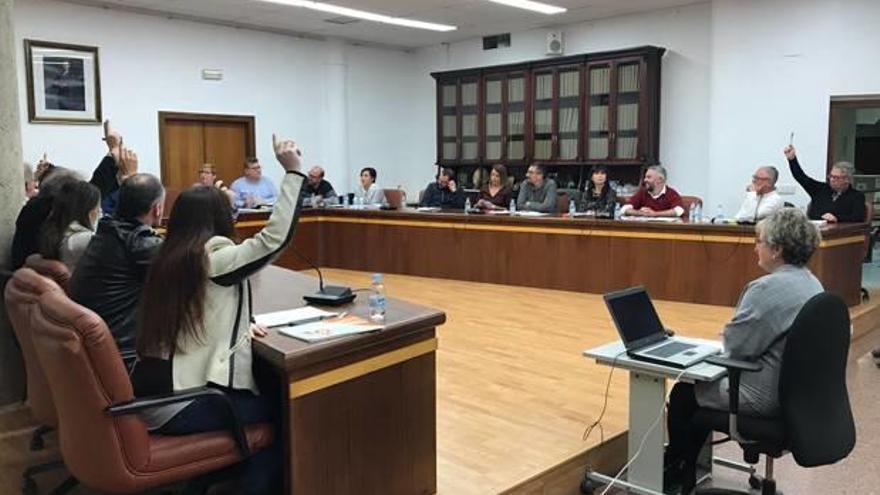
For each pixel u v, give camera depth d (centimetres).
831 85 697
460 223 689
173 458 192
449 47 1034
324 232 791
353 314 246
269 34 931
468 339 461
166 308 198
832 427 229
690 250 565
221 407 201
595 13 845
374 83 1047
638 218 599
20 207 322
